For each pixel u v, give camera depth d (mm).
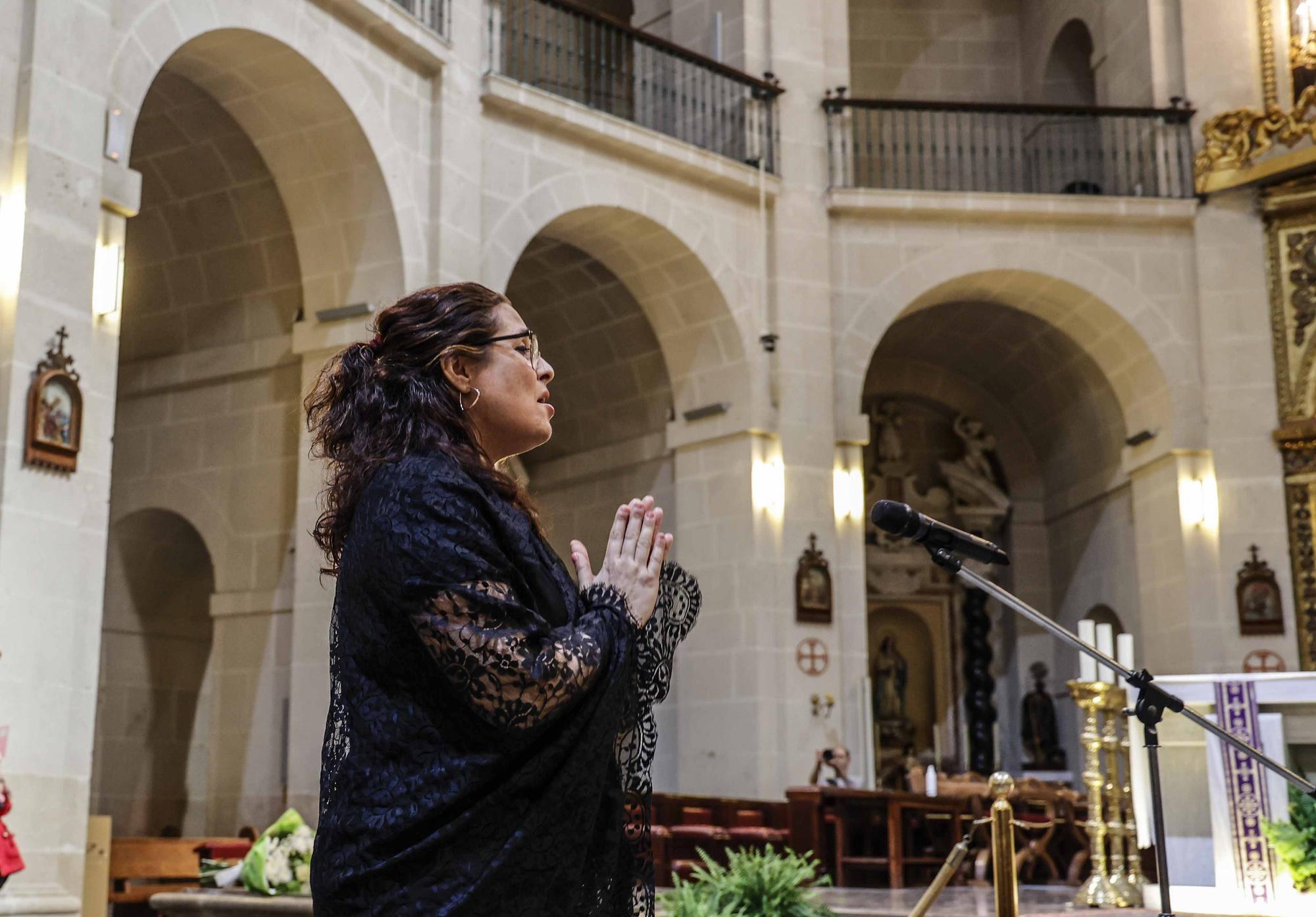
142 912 12305
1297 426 17516
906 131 18578
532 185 15281
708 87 17766
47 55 10102
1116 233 18469
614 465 18703
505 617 2068
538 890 2061
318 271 13961
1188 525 17672
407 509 2139
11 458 9453
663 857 12594
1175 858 8086
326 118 13297
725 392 17312
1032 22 22172
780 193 17750
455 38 14531
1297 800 7523
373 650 2143
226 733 14242
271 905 8125
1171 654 17891
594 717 2115
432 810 2043
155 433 15492
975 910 9227
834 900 10422
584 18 16297
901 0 22594
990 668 21844
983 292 18906
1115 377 18922
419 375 2361
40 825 9305
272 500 14516
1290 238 18016
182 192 14867
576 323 18781
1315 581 17266
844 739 16844
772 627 16688
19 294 9648
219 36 12203
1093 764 8555
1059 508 21688
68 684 9664
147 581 16609
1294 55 18125
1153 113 18281
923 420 22922
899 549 21891
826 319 17734
